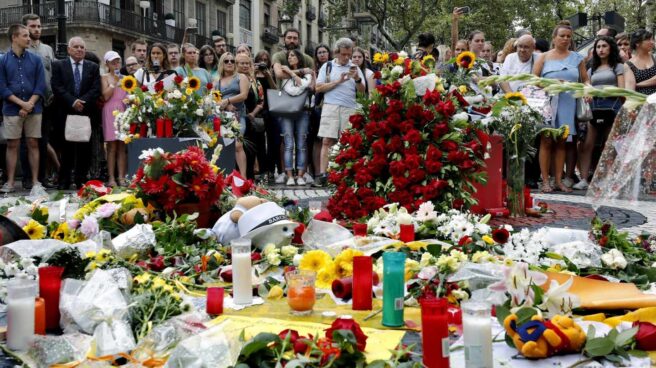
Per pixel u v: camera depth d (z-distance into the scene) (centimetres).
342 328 249
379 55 626
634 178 345
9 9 3334
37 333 283
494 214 689
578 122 1005
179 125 797
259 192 588
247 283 345
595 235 455
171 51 1032
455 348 261
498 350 265
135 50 1127
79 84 1050
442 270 343
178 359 243
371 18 2125
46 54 1129
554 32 930
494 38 3338
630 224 670
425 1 2936
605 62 1002
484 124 655
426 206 485
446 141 577
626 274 394
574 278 352
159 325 283
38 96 1012
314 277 326
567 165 1057
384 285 300
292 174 1143
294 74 1092
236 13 4281
